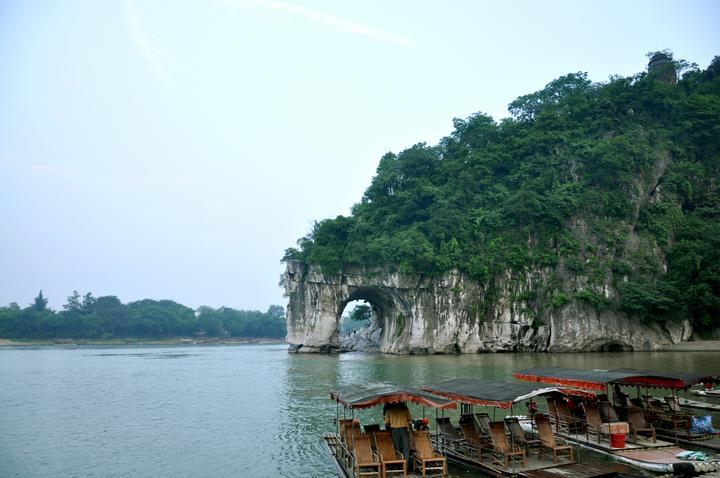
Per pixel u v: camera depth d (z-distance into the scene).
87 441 22.19
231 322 176.62
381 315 91.81
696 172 72.12
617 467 16.20
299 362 61.34
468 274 70.06
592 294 62.78
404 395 15.90
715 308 60.53
